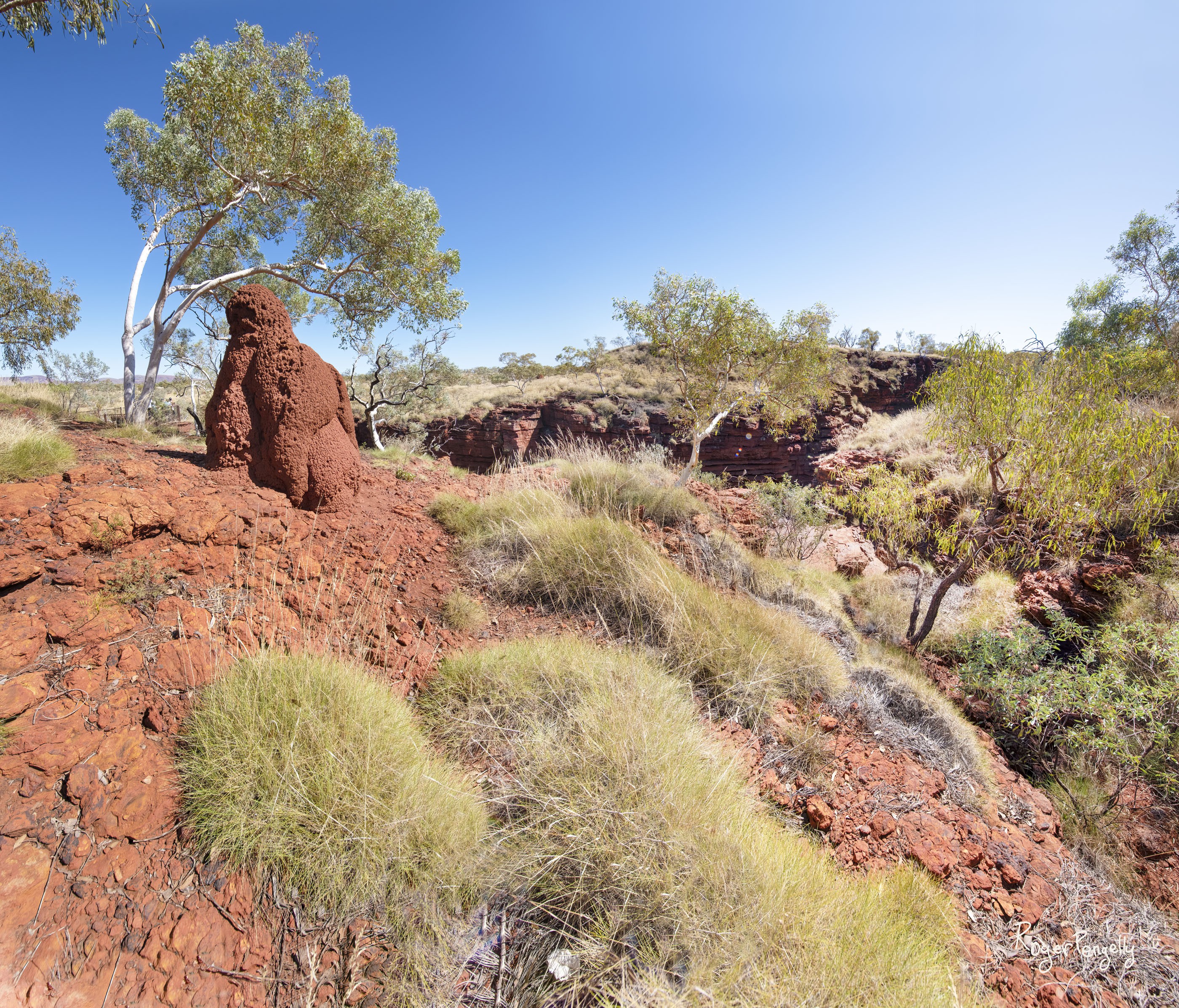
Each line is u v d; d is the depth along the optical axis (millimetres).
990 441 6062
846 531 11000
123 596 3041
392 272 13352
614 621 4699
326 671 2910
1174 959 2838
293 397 4719
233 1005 1747
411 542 5148
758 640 4574
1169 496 5973
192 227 14062
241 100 10555
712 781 2922
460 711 3328
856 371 34219
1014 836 3547
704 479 11750
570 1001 1908
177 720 2510
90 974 1704
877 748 3971
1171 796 4184
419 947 2006
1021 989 2541
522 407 30672
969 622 6977
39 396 8336
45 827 1995
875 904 2494
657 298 11555
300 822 2234
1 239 13219
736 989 1903
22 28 6066
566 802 2588
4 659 2447
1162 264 15664
